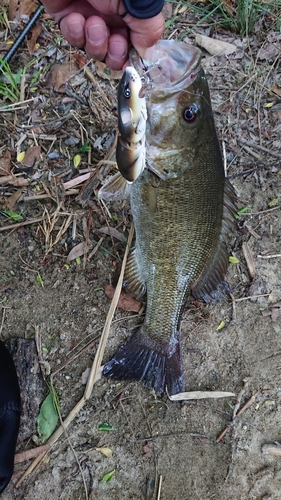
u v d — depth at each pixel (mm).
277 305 532
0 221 549
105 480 481
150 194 417
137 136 356
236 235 553
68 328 524
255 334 525
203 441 493
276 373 512
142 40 371
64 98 592
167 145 387
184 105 374
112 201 551
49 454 487
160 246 449
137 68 372
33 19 607
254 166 577
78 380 508
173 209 423
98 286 535
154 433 496
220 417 500
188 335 524
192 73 365
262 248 550
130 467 487
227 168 574
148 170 399
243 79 609
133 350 498
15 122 580
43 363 510
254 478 481
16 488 476
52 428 493
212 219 439
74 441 492
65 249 544
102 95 591
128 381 508
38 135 576
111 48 396
